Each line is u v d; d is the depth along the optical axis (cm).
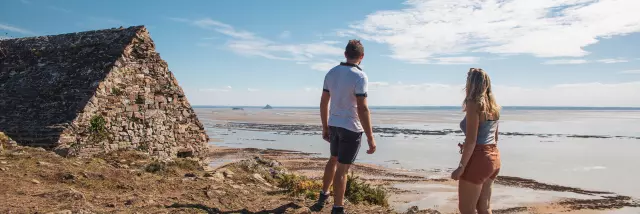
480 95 436
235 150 4259
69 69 1339
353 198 1025
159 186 721
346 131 539
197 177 858
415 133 7000
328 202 682
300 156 3884
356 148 548
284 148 4647
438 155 4006
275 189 913
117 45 1362
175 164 1024
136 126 1327
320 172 2891
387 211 709
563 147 4872
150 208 558
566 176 2920
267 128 8462
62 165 771
